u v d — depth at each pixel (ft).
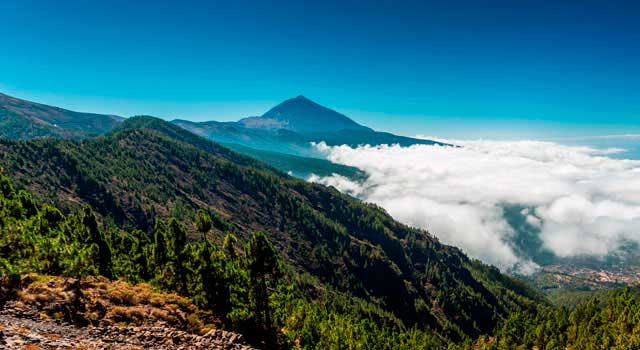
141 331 73.61
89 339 62.39
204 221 168.04
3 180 150.82
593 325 387.55
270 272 143.23
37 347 48.06
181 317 103.65
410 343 424.46
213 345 76.13
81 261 110.32
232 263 176.04
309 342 212.02
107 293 95.61
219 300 138.21
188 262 157.58
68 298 78.79
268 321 144.66
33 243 104.42
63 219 170.30
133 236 232.53
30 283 79.71
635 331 299.38
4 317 60.95
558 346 382.83
